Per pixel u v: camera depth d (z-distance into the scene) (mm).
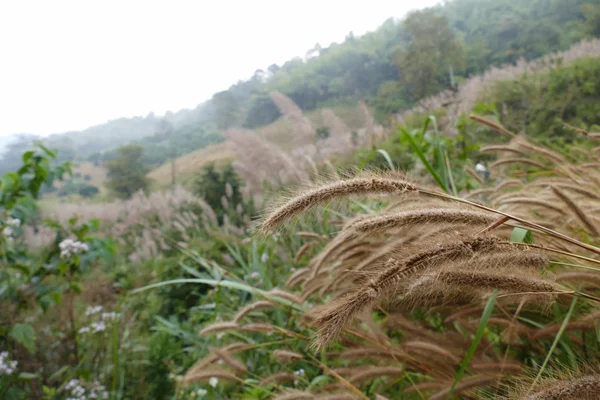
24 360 4160
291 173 6273
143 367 4316
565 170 2465
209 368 2418
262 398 2592
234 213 8359
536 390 895
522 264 1094
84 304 6574
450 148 5004
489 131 6191
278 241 4902
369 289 972
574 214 1575
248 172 7184
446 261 1006
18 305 4215
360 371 2041
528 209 2098
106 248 4598
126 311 5641
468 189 4262
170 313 5859
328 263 2516
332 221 3266
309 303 3008
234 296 4617
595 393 802
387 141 7023
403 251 1092
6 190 4117
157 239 9867
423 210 1149
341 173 1300
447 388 1629
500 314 2041
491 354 2064
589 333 1744
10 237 4203
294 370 3016
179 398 3600
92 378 4047
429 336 2051
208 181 10516
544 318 2059
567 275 1462
